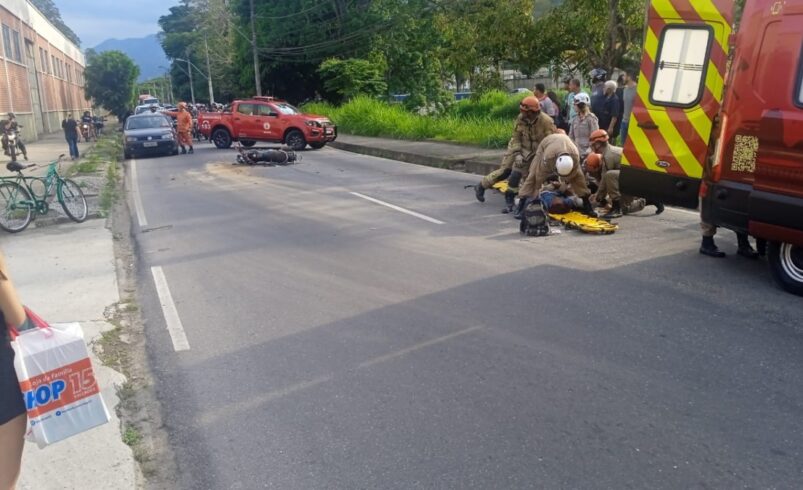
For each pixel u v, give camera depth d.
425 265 7.57
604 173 9.77
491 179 11.13
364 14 43.12
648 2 7.81
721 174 6.76
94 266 8.09
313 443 3.99
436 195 12.52
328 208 11.47
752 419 4.05
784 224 6.15
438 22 22.12
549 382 4.61
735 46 6.58
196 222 10.81
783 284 6.37
